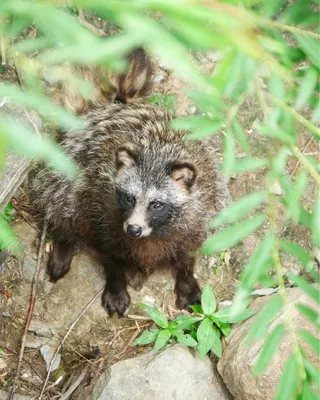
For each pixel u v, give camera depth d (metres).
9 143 1.83
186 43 2.00
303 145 7.39
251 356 5.76
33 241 7.00
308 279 6.79
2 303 6.63
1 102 4.83
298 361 2.82
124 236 6.59
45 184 7.03
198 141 6.75
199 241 6.77
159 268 7.00
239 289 2.72
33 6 1.84
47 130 6.77
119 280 6.83
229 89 2.41
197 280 7.03
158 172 6.31
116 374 6.05
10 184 5.39
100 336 6.62
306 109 7.48
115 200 6.43
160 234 6.45
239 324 6.32
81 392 6.23
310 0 2.68
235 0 1.98
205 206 6.66
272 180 2.76
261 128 2.65
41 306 6.71
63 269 6.89
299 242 7.06
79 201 6.81
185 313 6.81
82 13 6.80
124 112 7.03
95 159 6.77
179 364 6.11
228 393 6.08
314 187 7.22
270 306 2.84
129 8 1.85
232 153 2.71
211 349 6.17
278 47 2.26
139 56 7.14
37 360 6.47
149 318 6.74
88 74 6.77
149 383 6.01
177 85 7.78
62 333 6.61
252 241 7.13
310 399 2.76
